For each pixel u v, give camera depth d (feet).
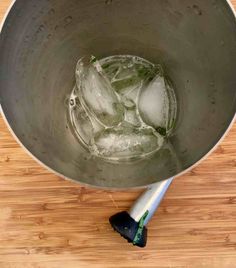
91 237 0.40
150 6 0.35
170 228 0.40
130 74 0.41
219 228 0.40
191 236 0.40
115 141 0.38
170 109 0.39
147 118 0.39
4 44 0.29
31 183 0.41
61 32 0.35
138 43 0.39
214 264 0.40
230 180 0.41
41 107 0.35
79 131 0.39
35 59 0.34
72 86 0.40
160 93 0.39
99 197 0.41
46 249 0.40
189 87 0.38
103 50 0.40
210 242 0.40
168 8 0.34
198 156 0.31
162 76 0.40
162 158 0.35
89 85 0.39
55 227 0.41
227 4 0.29
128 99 0.40
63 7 0.33
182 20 0.34
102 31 0.38
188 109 0.37
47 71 0.36
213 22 0.32
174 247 0.40
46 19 0.33
